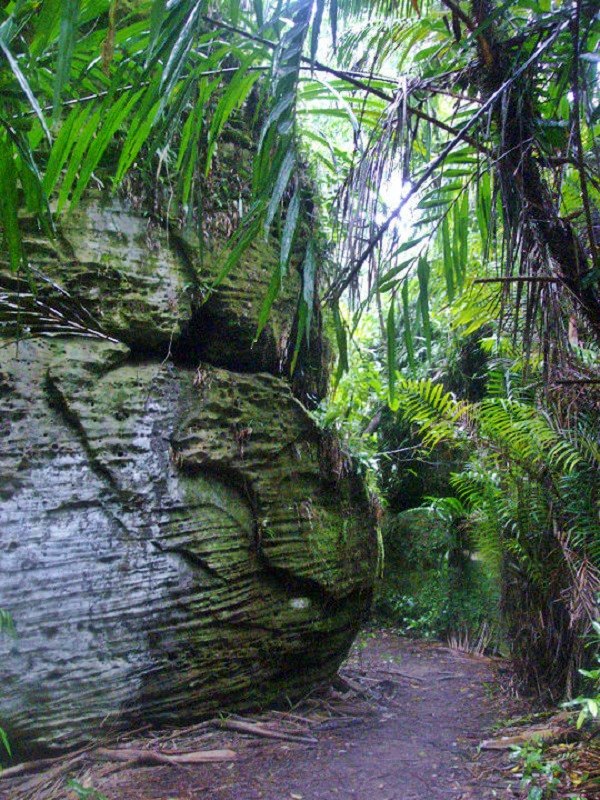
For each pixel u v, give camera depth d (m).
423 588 6.98
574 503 3.99
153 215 3.71
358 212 2.08
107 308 3.52
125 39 1.84
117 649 3.32
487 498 4.65
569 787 2.92
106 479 3.40
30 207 1.72
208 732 3.66
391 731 3.89
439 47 2.71
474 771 3.26
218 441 3.88
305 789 3.05
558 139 2.30
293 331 4.44
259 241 4.18
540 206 2.20
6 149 1.66
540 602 4.32
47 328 3.34
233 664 3.82
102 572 3.31
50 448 3.24
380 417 7.68
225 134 4.11
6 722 2.95
